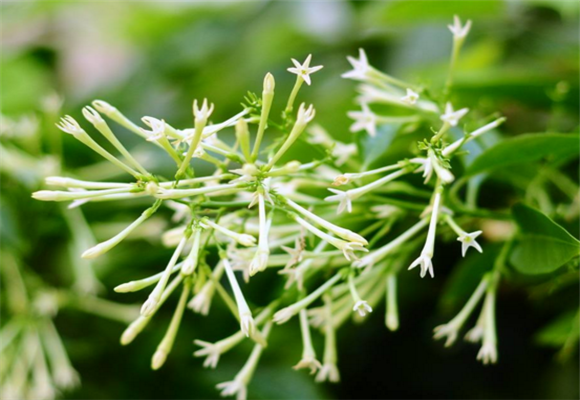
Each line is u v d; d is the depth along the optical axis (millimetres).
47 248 418
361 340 457
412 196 365
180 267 299
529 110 434
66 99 535
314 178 329
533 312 440
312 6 516
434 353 460
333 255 316
